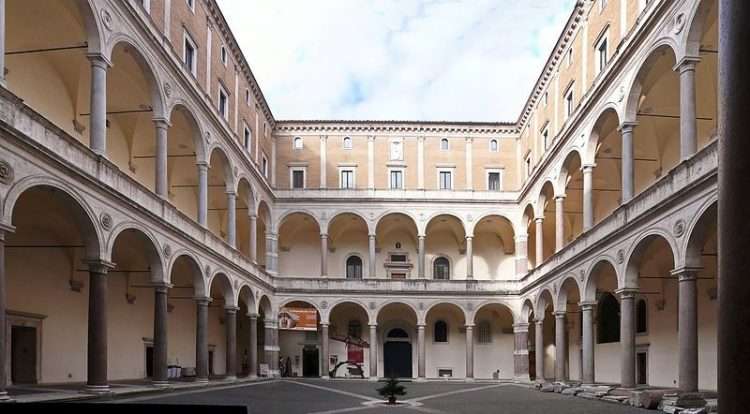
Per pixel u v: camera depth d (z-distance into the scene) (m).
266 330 49.00
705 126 30.06
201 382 31.11
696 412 19.08
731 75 3.37
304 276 55.97
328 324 50.12
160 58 26.64
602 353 43.25
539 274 43.66
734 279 3.29
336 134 52.88
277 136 52.81
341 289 50.50
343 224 55.59
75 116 28.12
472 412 21.06
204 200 32.75
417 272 56.53
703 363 29.92
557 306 38.28
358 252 56.50
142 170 35.19
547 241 55.38
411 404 24.41
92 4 20.73
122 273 33.69
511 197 51.94
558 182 38.41
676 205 22.02
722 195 3.40
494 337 54.94
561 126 38.84
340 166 52.56
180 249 28.48
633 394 24.20
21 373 26.05
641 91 27.14
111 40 22.08
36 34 24.09
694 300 21.23
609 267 34.84
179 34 29.72
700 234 20.77
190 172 41.38
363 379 48.38
